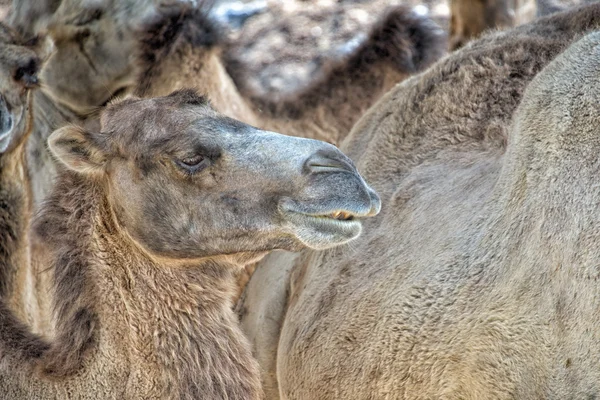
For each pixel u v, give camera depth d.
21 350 19.12
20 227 25.20
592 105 16.39
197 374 19.31
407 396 18.64
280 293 23.97
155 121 19.31
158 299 19.38
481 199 18.55
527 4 33.72
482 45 22.14
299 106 33.16
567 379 15.90
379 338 19.20
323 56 46.94
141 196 19.22
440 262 18.36
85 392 18.92
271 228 18.44
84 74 30.31
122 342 19.11
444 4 49.62
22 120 26.72
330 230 17.81
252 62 47.00
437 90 21.94
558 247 16.14
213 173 18.73
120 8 29.91
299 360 21.25
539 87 17.47
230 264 19.92
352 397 19.83
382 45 33.16
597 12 21.09
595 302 15.55
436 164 21.16
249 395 19.84
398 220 20.69
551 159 16.67
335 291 20.81
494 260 17.41
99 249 19.44
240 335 20.27
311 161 18.11
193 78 30.72
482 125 20.95
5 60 26.48
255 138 18.80
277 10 50.66
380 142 22.53
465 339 17.42
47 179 30.02
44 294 25.62
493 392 16.91
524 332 16.47
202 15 31.02
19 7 31.64
